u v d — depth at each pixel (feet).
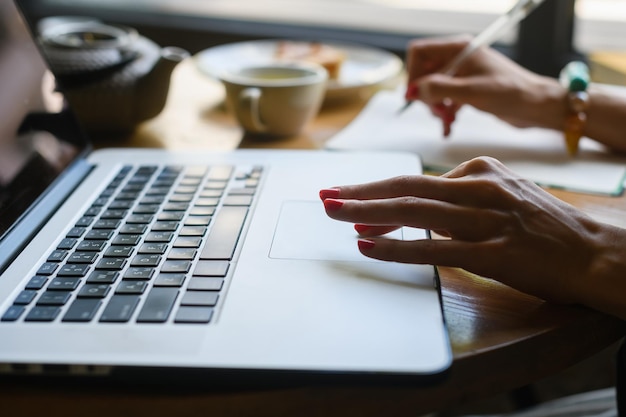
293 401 1.14
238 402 1.13
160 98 2.41
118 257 1.43
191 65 3.40
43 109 1.92
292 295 1.27
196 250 1.45
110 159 2.05
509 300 1.40
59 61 2.29
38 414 1.13
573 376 3.96
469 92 2.25
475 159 1.55
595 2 3.93
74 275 1.36
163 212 1.65
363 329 1.16
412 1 4.52
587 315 1.34
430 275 1.34
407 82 2.69
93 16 4.68
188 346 1.13
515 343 1.26
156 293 1.28
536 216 1.39
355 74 3.08
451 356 1.10
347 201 1.44
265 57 3.17
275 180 1.84
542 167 2.05
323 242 1.48
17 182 1.66
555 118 2.25
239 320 1.20
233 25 4.41
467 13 4.29
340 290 1.29
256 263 1.39
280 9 4.59
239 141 2.37
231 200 1.72
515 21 2.44
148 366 1.09
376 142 2.27
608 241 1.38
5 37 1.85
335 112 2.70
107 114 2.34
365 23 4.33
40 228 1.59
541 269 1.34
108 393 1.16
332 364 1.08
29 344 1.14
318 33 4.25
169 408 1.13
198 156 2.06
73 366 1.10
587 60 3.70
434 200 1.42
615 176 1.97
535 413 2.20
